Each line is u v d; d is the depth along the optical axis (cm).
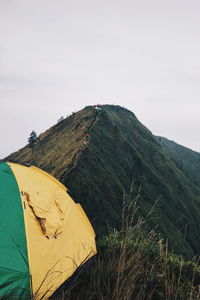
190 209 8100
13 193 477
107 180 6072
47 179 685
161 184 8138
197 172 18738
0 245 373
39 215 471
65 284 430
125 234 481
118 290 379
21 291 345
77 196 5119
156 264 507
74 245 523
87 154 6506
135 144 10238
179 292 434
